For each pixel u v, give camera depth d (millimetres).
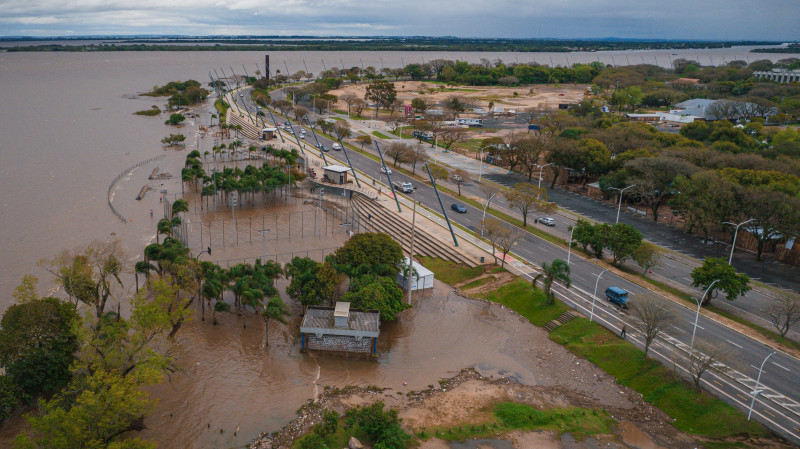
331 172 179250
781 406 71375
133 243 128625
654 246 128375
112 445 54844
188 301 101438
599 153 180750
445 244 130750
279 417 71375
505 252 119250
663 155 168375
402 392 77750
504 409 73250
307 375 81562
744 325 92625
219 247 128000
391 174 198000
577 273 115438
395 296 97188
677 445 66875
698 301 101312
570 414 73250
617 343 87875
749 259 125062
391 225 145875
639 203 166625
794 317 88188
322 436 64375
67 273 86812
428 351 89812
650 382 78625
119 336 71438
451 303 107438
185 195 169000
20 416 69562
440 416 71875
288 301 104688
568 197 177625
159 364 69062
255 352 87250
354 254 107500
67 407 67750
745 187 137500
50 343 71875
